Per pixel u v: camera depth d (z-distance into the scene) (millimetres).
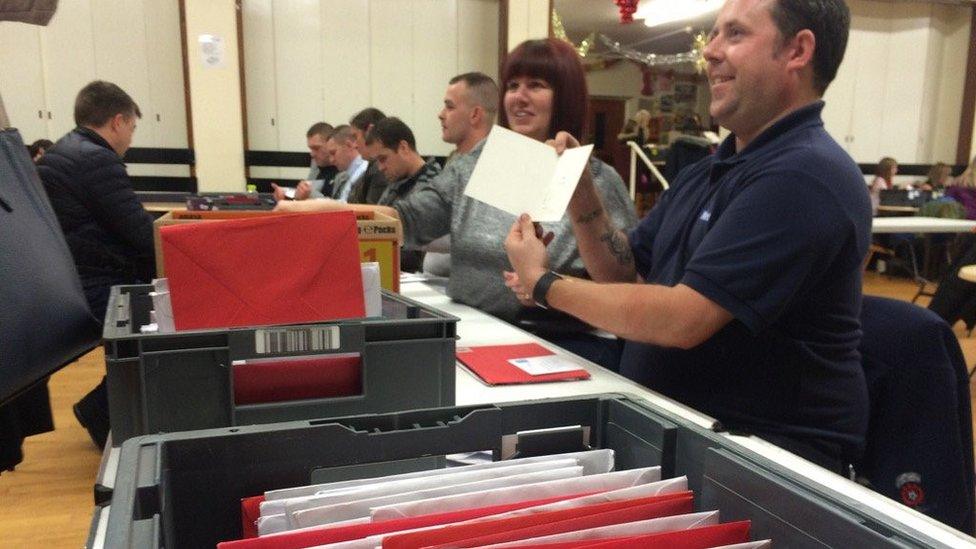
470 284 1660
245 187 5258
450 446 565
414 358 768
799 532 451
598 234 1354
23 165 803
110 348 664
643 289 975
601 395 628
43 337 748
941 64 7582
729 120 1085
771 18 990
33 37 4824
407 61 5703
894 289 5977
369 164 3785
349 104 5625
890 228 4484
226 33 5031
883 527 408
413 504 457
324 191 4820
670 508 477
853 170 970
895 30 7359
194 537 513
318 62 5488
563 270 1590
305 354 707
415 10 5641
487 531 425
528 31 5633
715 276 918
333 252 735
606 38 9023
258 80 5371
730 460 503
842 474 1043
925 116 7633
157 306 716
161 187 5168
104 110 2596
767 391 1014
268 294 712
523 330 1486
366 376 743
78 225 2414
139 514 423
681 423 561
